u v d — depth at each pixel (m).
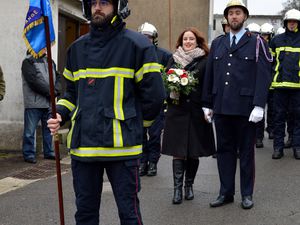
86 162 3.55
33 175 7.25
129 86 3.56
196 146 5.62
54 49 9.34
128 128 3.52
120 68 3.53
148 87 3.56
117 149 3.50
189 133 5.64
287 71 7.96
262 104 5.19
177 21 19.58
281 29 10.73
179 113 5.67
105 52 3.55
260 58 5.25
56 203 5.76
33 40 3.76
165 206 5.57
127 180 3.55
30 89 7.97
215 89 5.41
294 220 5.06
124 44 3.55
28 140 7.99
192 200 5.80
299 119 8.10
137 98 3.67
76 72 3.69
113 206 5.57
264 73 5.22
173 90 5.53
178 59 5.74
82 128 3.55
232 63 5.33
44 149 8.37
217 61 5.43
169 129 5.68
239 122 5.36
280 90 8.08
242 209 5.42
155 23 19.69
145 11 19.69
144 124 3.69
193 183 6.18
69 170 7.64
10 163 7.95
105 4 3.52
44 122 8.23
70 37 10.78
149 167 7.15
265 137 10.55
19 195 6.12
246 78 5.29
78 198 3.67
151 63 3.55
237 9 5.29
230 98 5.30
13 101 8.70
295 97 8.02
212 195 6.01
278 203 5.63
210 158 8.35
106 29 3.55
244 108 5.28
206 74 5.53
